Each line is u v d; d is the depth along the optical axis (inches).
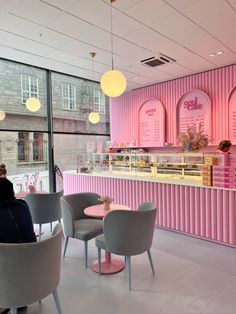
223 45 168.4
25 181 228.8
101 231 123.2
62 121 252.4
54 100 243.6
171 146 247.3
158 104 257.8
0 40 159.6
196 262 120.3
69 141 260.8
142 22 138.0
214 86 217.5
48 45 167.8
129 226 97.4
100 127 296.5
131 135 285.6
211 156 141.2
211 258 124.4
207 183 140.6
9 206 79.0
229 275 107.7
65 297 94.0
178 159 175.0
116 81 121.2
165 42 163.6
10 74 210.7
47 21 136.5
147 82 255.0
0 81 205.9
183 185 150.5
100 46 169.6
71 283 103.6
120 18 133.8
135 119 281.4
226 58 191.8
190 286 99.5
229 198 131.7
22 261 66.2
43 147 240.7
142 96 274.2
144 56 187.3
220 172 135.0
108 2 119.0
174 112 246.4
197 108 229.0
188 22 138.1
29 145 230.4
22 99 221.8
